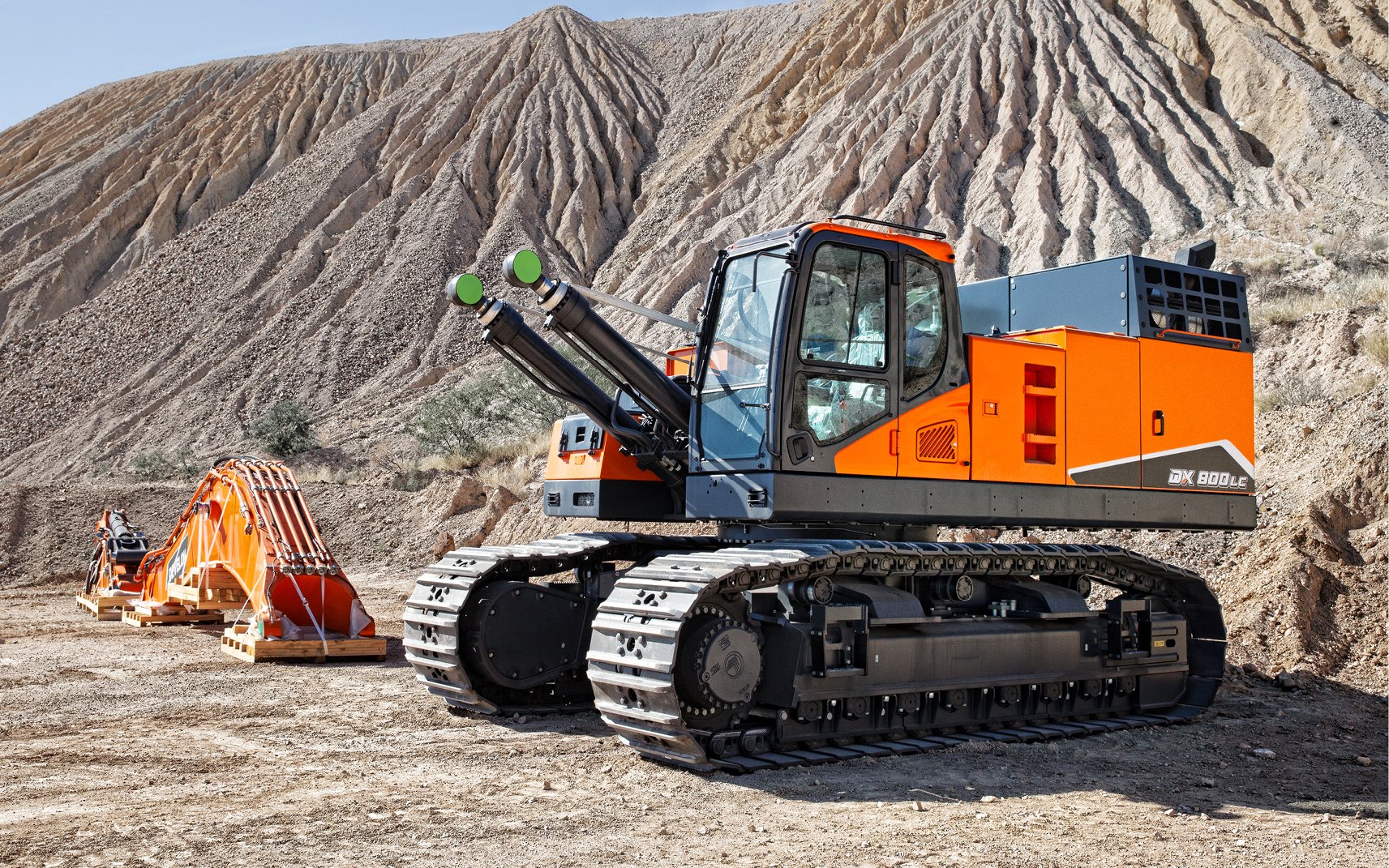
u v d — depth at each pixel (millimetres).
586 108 66750
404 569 22719
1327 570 11594
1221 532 13273
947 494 8086
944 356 8211
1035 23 55125
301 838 5648
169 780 6996
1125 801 6680
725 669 7340
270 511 13195
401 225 57875
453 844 5559
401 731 8648
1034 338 9156
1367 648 10836
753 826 5953
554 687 9586
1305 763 7840
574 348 8219
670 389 8430
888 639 8047
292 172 66000
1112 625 9359
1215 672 9727
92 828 5805
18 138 79938
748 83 68000
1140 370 9227
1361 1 50344
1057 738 8570
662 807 6367
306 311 53281
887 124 52406
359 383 47969
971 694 8711
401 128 66812
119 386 52500
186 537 15406
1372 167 38969
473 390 36312
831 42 64938
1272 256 32969
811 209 48312
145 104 78562
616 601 7504
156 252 63031
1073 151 44906
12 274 62312
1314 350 18312
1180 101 47125
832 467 7586
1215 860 5359
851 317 7789
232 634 13109
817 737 7871
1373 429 13328
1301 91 44375
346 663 12336
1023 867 5223
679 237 52469
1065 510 8680
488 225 58406
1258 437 15188
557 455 9680
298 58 80062
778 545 7840
